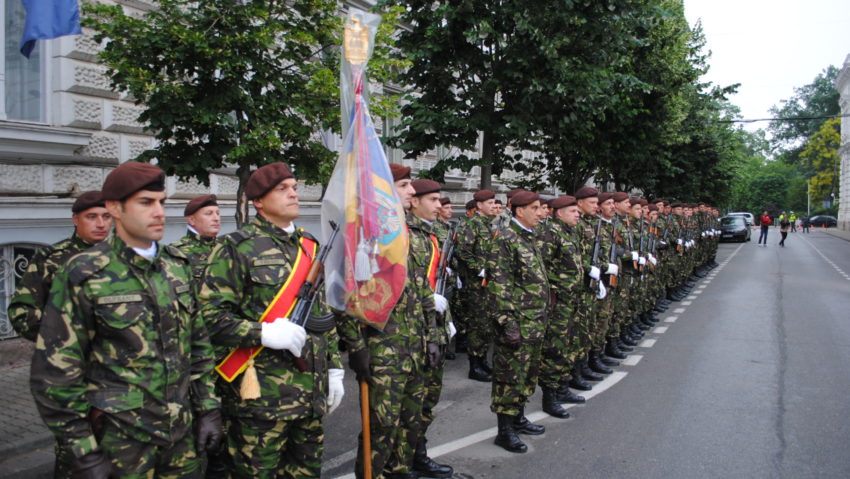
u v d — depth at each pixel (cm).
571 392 601
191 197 841
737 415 542
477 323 687
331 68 630
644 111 1184
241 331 280
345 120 350
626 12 854
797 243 3500
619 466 439
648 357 769
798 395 598
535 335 477
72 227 721
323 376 311
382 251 343
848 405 566
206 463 452
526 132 873
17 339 678
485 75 894
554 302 552
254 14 556
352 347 354
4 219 642
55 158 696
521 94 861
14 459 443
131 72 522
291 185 308
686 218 1337
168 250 275
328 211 339
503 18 833
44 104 693
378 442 371
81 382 238
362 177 339
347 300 332
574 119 866
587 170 1273
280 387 291
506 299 470
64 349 234
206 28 551
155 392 249
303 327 293
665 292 1184
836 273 1784
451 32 831
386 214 346
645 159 1424
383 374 368
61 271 242
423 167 1425
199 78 564
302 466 312
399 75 895
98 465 233
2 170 645
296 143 634
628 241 788
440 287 469
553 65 829
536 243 516
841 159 5603
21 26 686
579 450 471
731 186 2814
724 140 2248
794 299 1251
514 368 471
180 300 266
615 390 627
